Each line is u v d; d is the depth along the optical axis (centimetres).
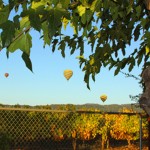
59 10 250
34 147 1130
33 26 244
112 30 526
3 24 243
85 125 1477
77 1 362
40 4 266
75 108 1566
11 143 1055
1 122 1039
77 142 1505
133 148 1659
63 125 1282
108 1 400
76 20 373
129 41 570
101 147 1584
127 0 421
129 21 535
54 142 1266
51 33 246
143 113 918
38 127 1153
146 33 468
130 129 1662
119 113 905
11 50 254
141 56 550
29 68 253
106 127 1564
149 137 859
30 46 256
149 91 288
